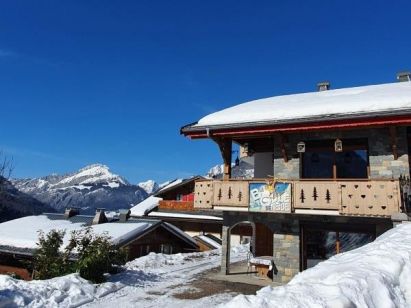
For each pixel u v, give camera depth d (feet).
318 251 45.29
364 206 39.37
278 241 47.03
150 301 34.58
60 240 44.93
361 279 17.75
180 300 35.12
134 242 73.51
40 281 34.76
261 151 58.44
